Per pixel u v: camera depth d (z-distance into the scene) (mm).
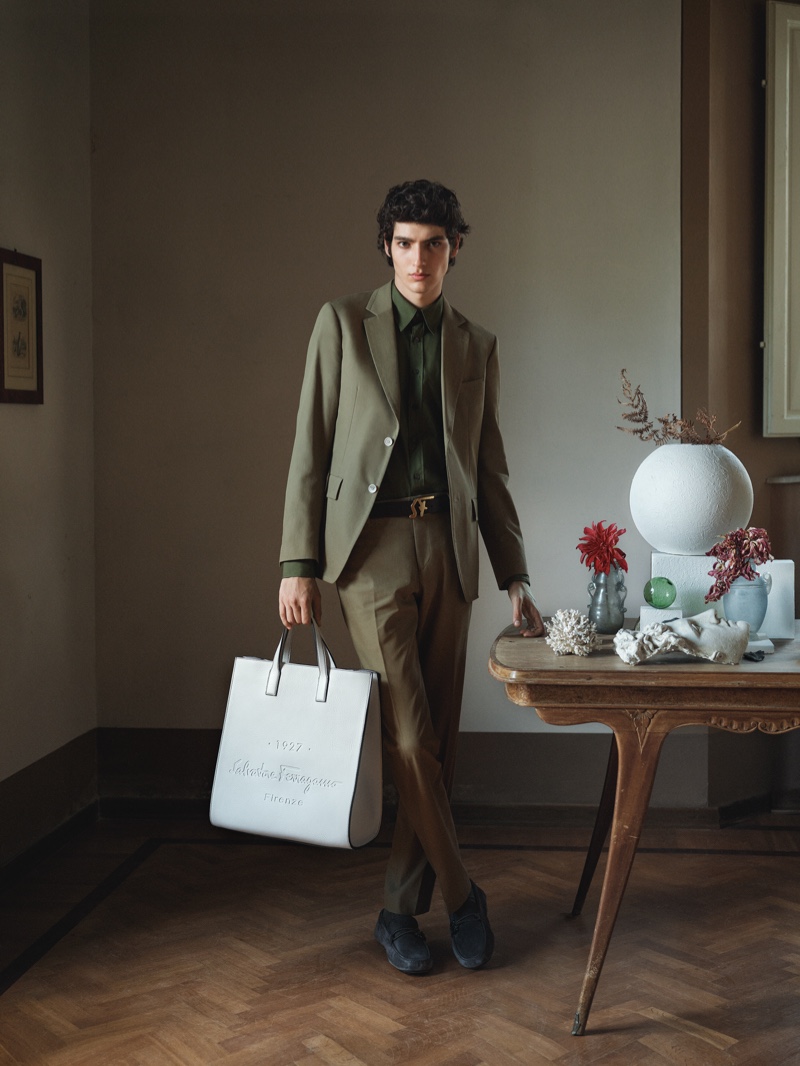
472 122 3568
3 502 3109
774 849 3377
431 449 2482
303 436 2510
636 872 3172
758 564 2447
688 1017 2293
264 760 2500
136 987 2443
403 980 2479
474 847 3416
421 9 3561
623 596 2627
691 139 3516
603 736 3662
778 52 3561
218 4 3600
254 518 3680
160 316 3668
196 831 3584
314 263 3623
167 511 3701
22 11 3191
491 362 2678
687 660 2236
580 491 3633
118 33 3625
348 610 2492
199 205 3637
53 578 3430
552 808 3654
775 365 3631
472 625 3666
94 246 3678
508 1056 2141
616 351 3596
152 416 3688
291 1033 2234
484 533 2762
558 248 3584
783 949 2627
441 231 2369
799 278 3635
